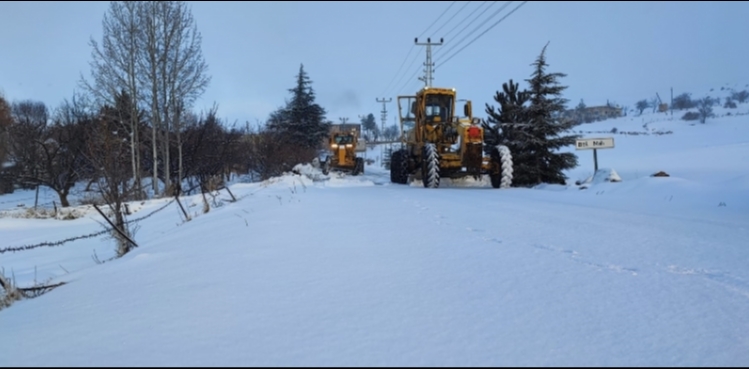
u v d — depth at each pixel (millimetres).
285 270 4320
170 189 19141
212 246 5719
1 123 21766
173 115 21141
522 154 17875
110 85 19328
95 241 10172
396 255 4836
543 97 17969
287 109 47969
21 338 2990
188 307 3373
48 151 21453
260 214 8312
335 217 7629
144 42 19562
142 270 4812
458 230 6277
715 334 2875
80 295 4012
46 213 14641
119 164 12133
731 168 16391
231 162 27656
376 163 63438
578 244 5348
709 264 4469
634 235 5898
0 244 9945
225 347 2639
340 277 4043
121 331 2963
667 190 11055
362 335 2781
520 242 5465
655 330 2920
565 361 2471
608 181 13445
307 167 24484
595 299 3461
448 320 3025
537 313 3166
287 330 2871
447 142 16641
